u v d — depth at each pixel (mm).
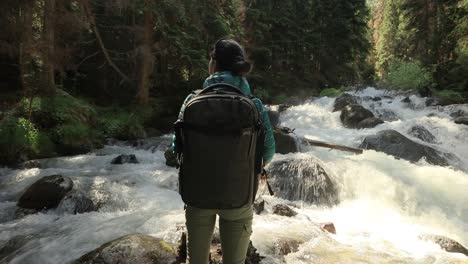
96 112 13008
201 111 2059
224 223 2330
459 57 21219
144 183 7242
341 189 6938
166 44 14594
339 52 30000
